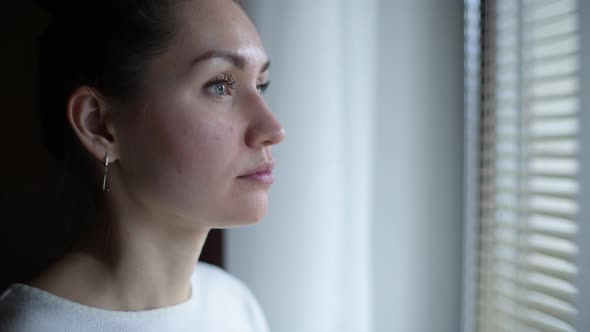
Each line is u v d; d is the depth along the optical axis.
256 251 1.15
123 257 0.63
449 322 1.03
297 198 1.11
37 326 0.58
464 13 0.99
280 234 1.13
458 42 1.00
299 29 1.10
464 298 1.02
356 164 1.08
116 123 0.60
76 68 0.60
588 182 0.71
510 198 0.91
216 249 1.06
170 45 0.57
